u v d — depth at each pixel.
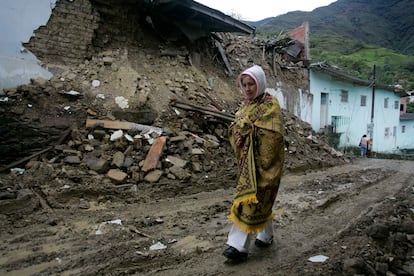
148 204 5.54
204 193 6.42
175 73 10.44
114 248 3.76
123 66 8.95
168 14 10.77
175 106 8.86
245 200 3.28
